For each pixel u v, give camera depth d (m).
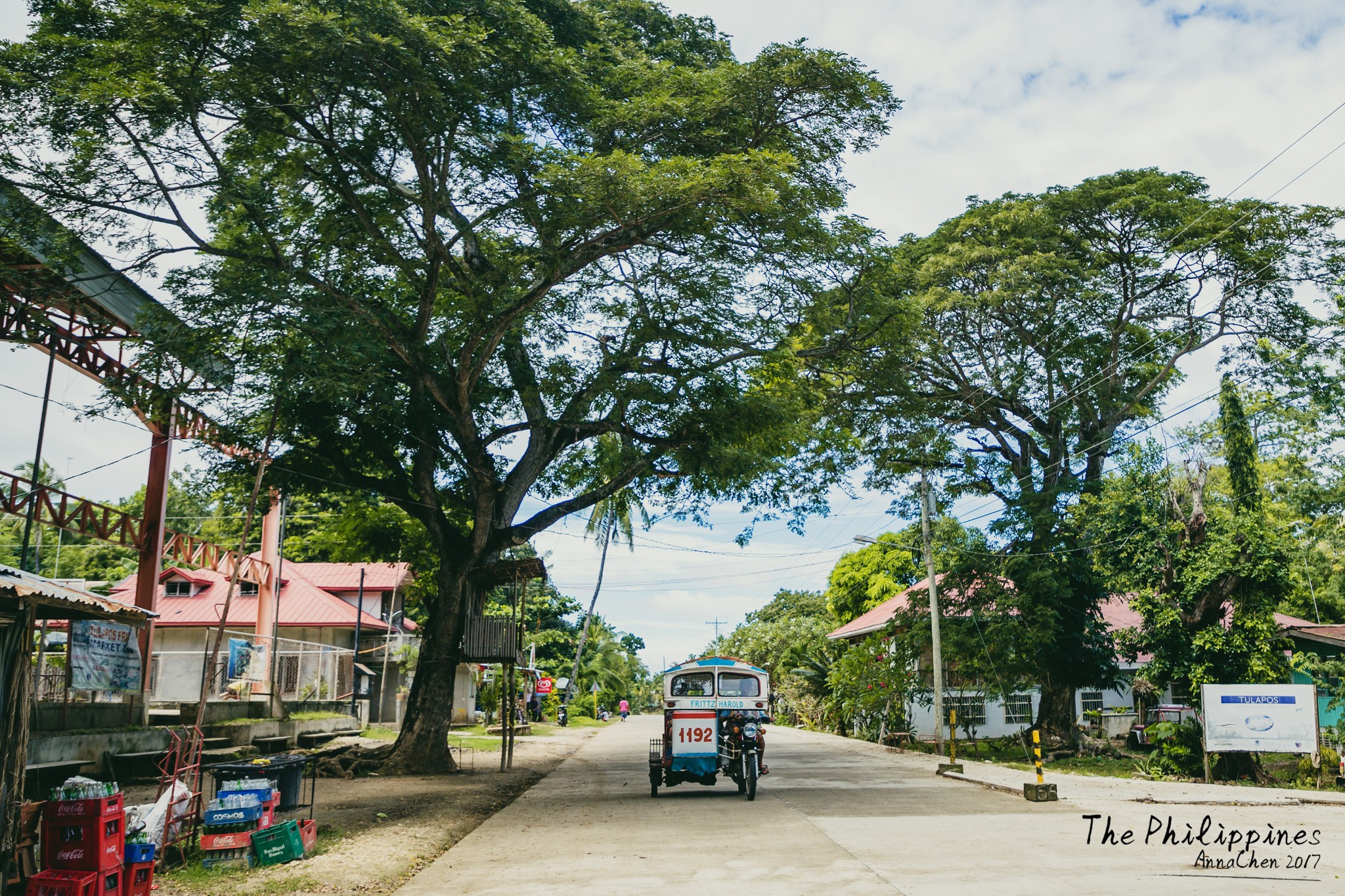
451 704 20.55
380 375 15.62
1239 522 20.67
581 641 58.00
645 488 22.80
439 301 19.36
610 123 16.16
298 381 14.80
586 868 9.21
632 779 19.78
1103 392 27.92
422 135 15.11
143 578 19.94
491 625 21.08
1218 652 20.05
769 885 8.05
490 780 18.70
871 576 50.53
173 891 8.34
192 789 11.48
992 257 26.89
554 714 55.81
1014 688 28.44
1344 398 32.69
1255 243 25.41
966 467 30.02
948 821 12.25
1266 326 27.22
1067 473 28.02
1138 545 21.56
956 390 29.98
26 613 7.97
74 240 14.67
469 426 19.02
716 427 18.95
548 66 15.17
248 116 14.66
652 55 20.31
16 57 13.01
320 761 19.78
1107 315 28.03
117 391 15.16
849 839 10.66
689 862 9.35
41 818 7.45
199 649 31.89
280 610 34.22
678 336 18.97
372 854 10.02
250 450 18.61
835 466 24.83
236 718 21.80
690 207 15.26
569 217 15.04
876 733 33.81
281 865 9.48
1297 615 35.75
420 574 24.56
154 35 13.04
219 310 14.71
